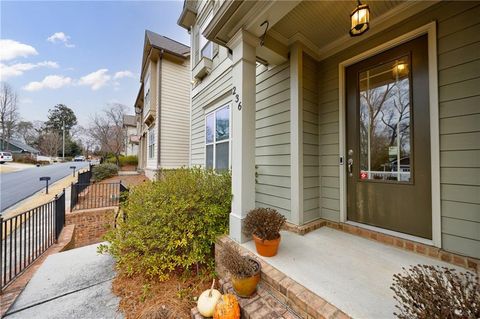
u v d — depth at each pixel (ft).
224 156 14.74
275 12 6.95
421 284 3.55
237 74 8.11
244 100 7.86
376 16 7.57
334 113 9.36
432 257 6.34
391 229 7.61
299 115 9.00
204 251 8.02
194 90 20.34
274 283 5.42
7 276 8.13
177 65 28.60
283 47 9.26
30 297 6.67
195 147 19.93
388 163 7.74
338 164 9.17
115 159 55.77
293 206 9.02
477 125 5.80
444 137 6.31
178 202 8.30
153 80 28.25
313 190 9.55
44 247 10.87
